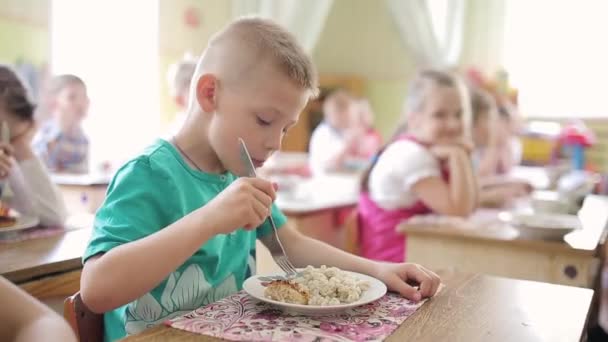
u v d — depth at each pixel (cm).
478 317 82
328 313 80
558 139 457
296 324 75
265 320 77
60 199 159
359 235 218
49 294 119
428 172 203
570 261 154
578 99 504
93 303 77
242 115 91
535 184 329
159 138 100
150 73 346
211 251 98
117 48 326
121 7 326
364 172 221
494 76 513
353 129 451
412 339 73
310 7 395
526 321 81
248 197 80
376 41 565
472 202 207
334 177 364
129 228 84
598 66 497
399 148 212
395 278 94
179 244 77
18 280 112
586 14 498
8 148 151
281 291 81
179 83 264
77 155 282
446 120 210
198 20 375
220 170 103
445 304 88
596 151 487
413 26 505
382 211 210
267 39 91
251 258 112
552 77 511
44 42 285
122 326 90
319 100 538
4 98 153
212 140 95
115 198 88
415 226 178
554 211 211
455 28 510
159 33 349
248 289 86
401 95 557
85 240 140
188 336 70
